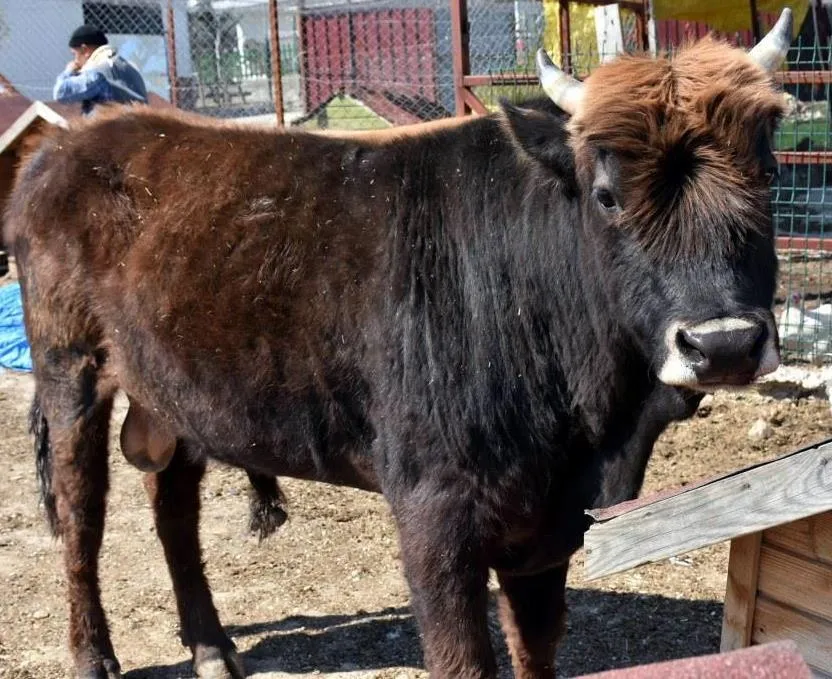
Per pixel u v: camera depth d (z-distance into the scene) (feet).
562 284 10.97
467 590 11.01
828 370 23.21
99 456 14.33
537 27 37.09
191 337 12.42
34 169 14.47
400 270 11.44
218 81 50.29
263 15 50.03
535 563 11.64
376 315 11.44
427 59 42.75
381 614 16.06
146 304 12.79
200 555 14.90
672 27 34.12
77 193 13.65
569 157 10.67
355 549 18.19
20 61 49.65
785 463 8.18
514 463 11.00
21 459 22.97
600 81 10.35
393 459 11.37
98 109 15.08
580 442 11.34
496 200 11.39
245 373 12.14
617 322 10.40
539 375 11.09
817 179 30.76
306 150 12.63
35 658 14.97
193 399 12.75
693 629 15.25
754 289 9.53
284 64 49.16
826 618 9.31
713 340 9.06
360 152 12.37
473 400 10.95
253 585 17.02
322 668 14.67
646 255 9.69
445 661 10.99
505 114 10.77
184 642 14.75
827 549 9.20
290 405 12.05
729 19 28.02
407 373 11.21
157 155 13.35
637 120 9.73
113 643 15.40
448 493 11.02
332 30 44.83
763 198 9.77
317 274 11.75
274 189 12.31
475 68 35.42
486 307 11.14
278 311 11.87
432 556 11.00
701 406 23.25
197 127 13.65
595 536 9.12
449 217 11.51
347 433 11.94
